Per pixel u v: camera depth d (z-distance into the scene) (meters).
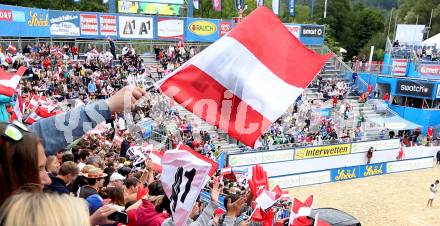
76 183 6.20
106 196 6.02
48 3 47.25
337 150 26.59
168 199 4.95
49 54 27.39
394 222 20.30
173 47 32.91
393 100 40.06
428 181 27.39
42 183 2.35
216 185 4.66
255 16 4.88
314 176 25.59
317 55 4.93
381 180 27.20
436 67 39.75
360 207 22.09
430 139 35.41
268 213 6.42
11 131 2.17
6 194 2.13
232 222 4.82
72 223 1.69
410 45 42.88
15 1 44.16
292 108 31.05
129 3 32.22
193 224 4.34
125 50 29.73
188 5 35.91
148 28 32.44
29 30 26.31
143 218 4.93
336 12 92.44
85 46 30.25
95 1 51.06
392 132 34.50
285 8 87.81
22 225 1.62
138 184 7.14
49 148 2.83
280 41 4.90
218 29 35.44
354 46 93.31
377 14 94.44
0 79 4.72
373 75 40.69
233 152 23.08
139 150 12.14
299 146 25.42
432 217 21.14
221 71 4.61
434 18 81.44
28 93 19.81
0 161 2.13
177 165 4.61
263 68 4.71
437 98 37.50
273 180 24.06
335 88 37.31
